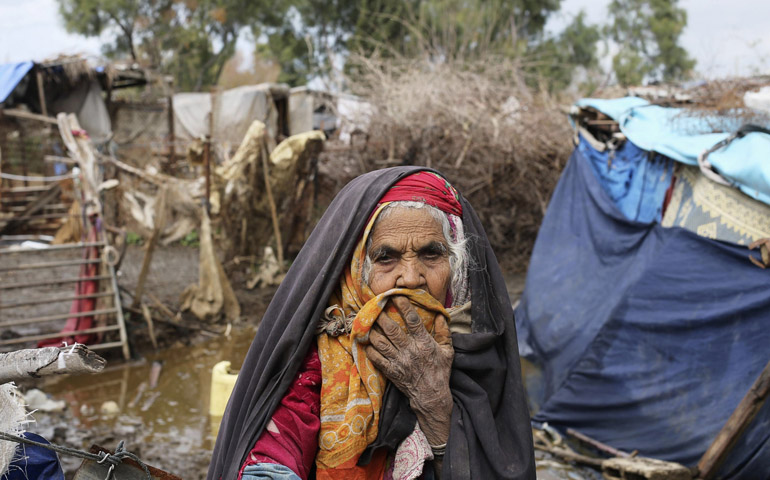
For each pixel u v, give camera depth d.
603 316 5.20
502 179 11.16
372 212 1.56
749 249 4.29
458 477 1.48
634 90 6.70
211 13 26.91
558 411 5.10
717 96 5.07
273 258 9.70
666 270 4.77
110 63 13.24
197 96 14.88
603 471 4.32
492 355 1.61
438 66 11.13
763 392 3.76
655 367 4.61
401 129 10.70
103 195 6.93
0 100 11.12
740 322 4.26
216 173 8.44
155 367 6.73
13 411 1.43
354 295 1.56
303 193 10.21
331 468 1.47
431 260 1.57
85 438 4.93
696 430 4.23
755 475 3.89
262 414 1.49
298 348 1.50
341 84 12.04
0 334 7.30
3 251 6.33
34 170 11.05
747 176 4.20
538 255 6.69
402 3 21.88
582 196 6.28
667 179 5.21
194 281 9.73
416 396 1.50
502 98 11.03
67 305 8.52
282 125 15.10
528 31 24.94
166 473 1.45
